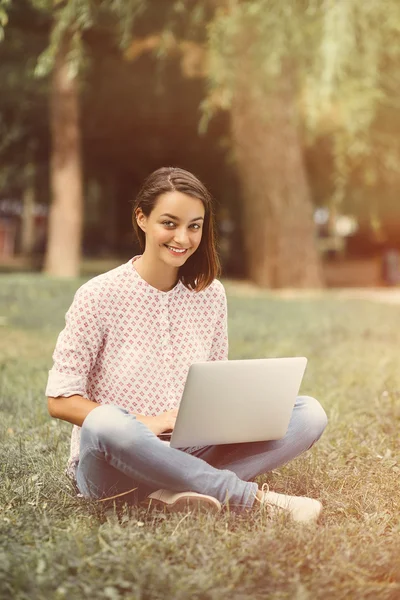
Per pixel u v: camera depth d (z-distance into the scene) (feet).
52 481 12.98
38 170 86.07
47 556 9.95
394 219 85.10
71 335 11.74
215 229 12.26
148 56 65.62
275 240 61.16
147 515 11.53
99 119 73.51
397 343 32.81
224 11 34.32
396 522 11.93
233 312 41.14
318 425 12.59
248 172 61.05
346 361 27.12
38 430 16.66
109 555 10.02
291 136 60.08
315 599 9.23
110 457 11.29
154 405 12.05
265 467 12.50
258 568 9.76
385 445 16.05
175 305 12.25
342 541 10.78
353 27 33.12
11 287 48.96
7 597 9.16
